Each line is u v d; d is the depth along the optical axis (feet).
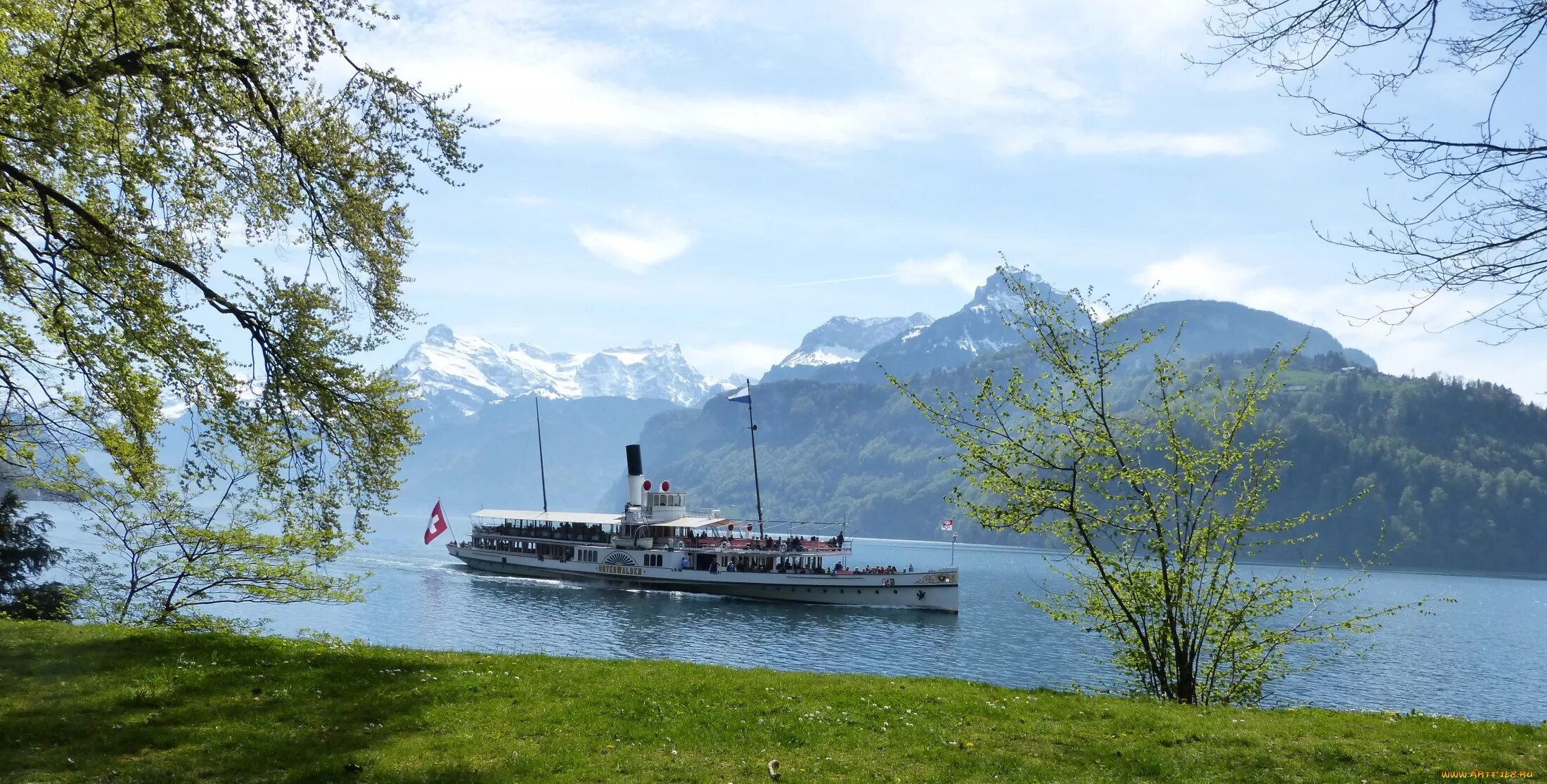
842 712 67.31
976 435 97.45
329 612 293.02
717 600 345.10
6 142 68.08
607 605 322.96
